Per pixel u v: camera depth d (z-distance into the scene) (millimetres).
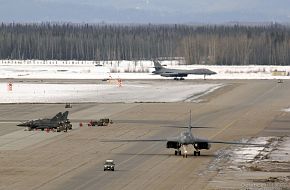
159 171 176375
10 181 163250
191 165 184875
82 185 159250
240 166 183125
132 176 169875
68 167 181375
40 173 173000
